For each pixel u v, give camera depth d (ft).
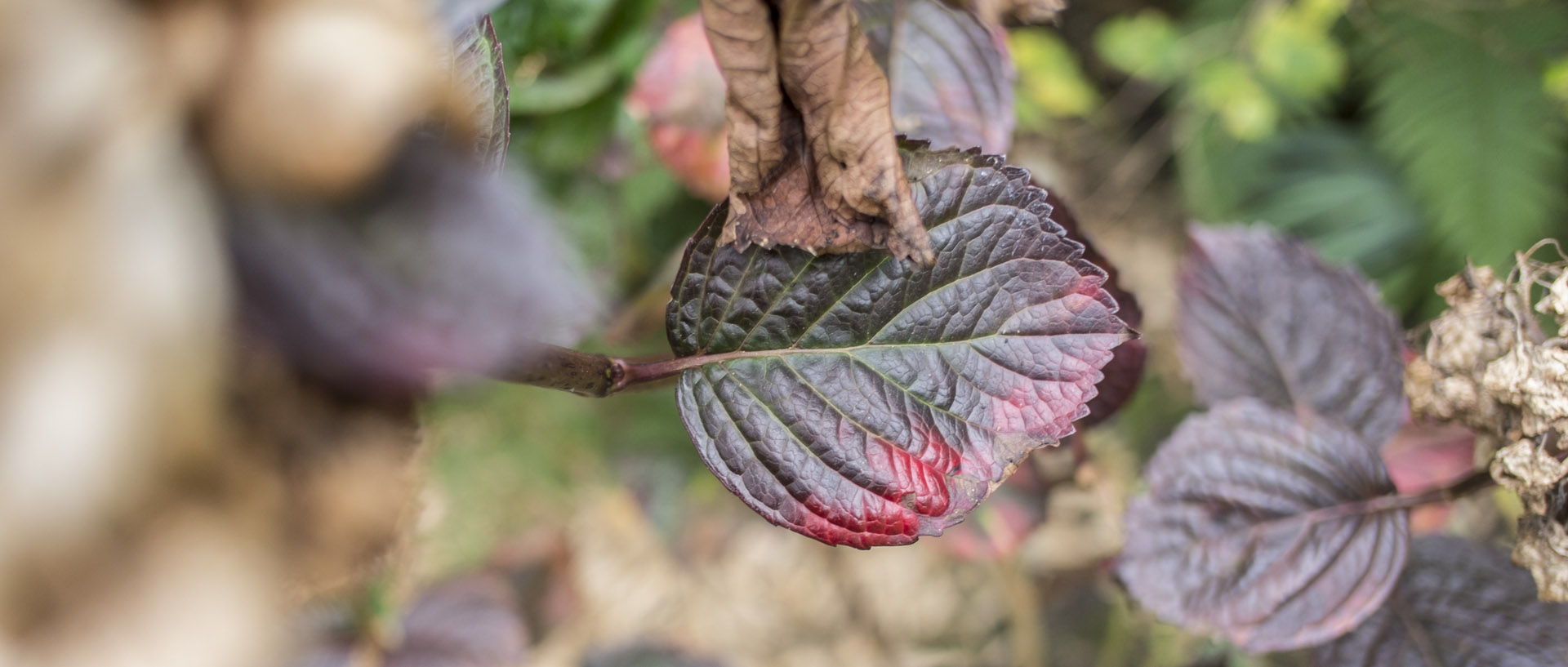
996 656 2.96
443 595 2.01
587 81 2.01
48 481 0.59
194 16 0.66
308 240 0.68
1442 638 1.46
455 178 0.75
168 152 0.64
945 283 1.13
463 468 2.83
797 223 1.10
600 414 2.98
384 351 0.72
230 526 0.67
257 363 0.69
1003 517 1.87
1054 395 1.11
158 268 0.62
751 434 1.14
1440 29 2.98
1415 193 2.97
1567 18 2.91
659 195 2.59
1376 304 1.55
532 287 0.76
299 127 0.66
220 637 0.64
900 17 1.45
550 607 2.50
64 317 0.60
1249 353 1.57
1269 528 1.41
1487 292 1.29
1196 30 3.07
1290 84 2.95
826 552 3.25
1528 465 1.21
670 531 3.02
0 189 0.60
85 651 0.61
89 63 0.62
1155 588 1.41
